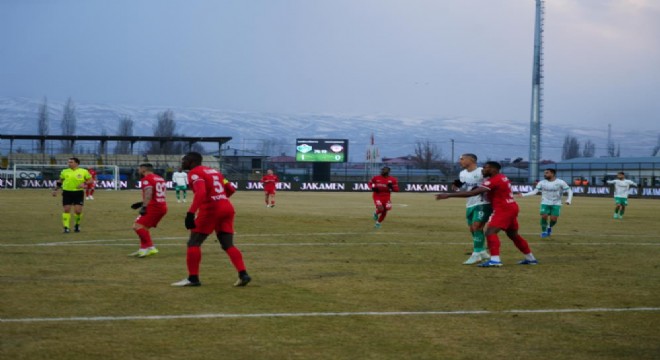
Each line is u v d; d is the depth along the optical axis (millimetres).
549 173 20625
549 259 14852
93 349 6922
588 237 20766
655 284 11398
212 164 87812
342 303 9469
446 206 41000
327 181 85062
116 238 18672
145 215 14625
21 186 69625
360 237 19750
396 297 9977
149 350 6918
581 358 6867
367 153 95750
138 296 9781
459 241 18688
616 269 13250
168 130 159750
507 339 7570
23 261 13633
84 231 20844
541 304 9562
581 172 96375
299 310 8953
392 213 32969
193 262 10688
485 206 13914
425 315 8750
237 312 8773
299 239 19000
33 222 24266
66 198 20406
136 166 83812
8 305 8992
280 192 71875
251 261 13992
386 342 7379
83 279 11297
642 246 17906
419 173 104438
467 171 14914
